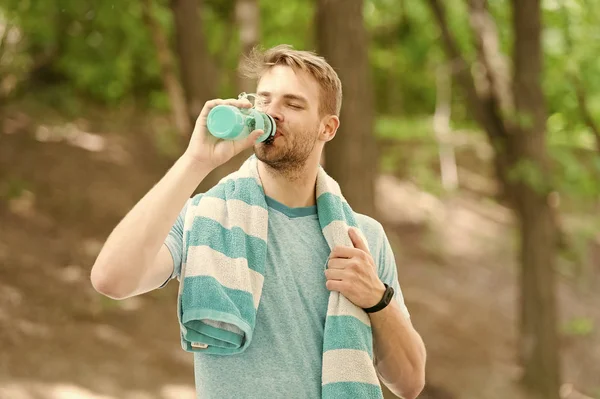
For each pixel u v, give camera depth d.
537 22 8.30
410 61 15.40
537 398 8.81
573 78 9.48
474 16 8.63
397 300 1.99
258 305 1.74
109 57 12.79
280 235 1.83
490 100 8.49
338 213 1.87
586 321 11.22
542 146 8.40
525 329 8.88
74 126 11.93
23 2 10.77
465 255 12.14
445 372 9.31
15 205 9.45
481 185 13.73
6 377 6.48
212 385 1.72
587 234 12.20
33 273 8.37
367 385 1.73
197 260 1.73
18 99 12.08
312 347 1.76
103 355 7.34
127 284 1.62
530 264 8.77
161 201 1.64
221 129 1.63
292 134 1.76
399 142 14.10
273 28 13.64
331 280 1.79
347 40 5.97
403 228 12.35
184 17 7.18
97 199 10.10
